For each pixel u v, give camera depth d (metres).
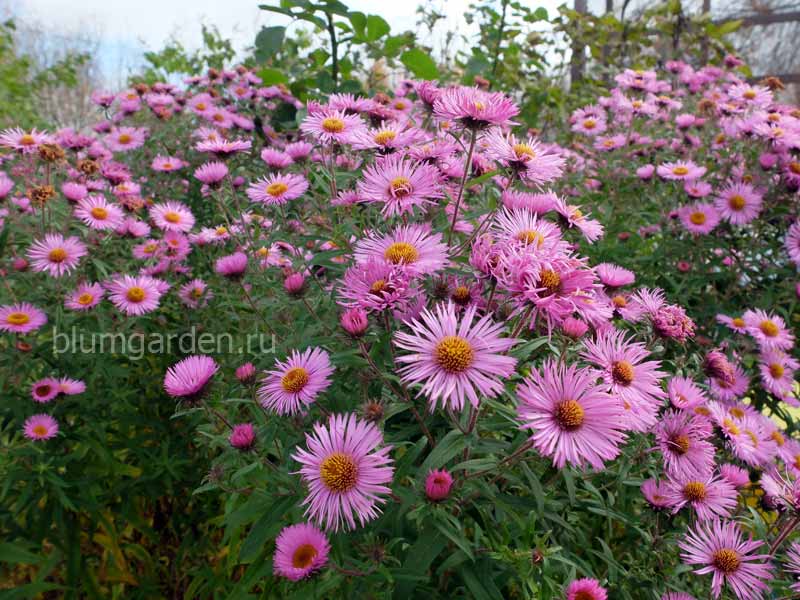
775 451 0.35
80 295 0.42
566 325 0.24
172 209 0.51
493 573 0.26
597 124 0.74
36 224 0.47
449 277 0.27
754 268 0.55
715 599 0.27
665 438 0.29
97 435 0.43
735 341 0.46
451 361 0.21
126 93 0.73
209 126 0.67
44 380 0.40
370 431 0.23
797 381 0.49
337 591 0.29
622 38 1.06
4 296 0.44
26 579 0.46
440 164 0.31
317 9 0.59
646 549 0.31
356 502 0.22
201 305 0.48
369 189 0.27
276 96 0.72
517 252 0.22
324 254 0.31
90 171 0.52
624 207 0.65
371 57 0.71
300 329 0.32
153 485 0.45
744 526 0.33
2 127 1.06
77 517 0.43
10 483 0.39
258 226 0.44
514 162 0.28
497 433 0.28
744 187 0.52
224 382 0.44
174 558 0.48
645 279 0.54
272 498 0.30
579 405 0.20
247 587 0.34
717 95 0.74
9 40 1.29
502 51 0.96
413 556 0.24
